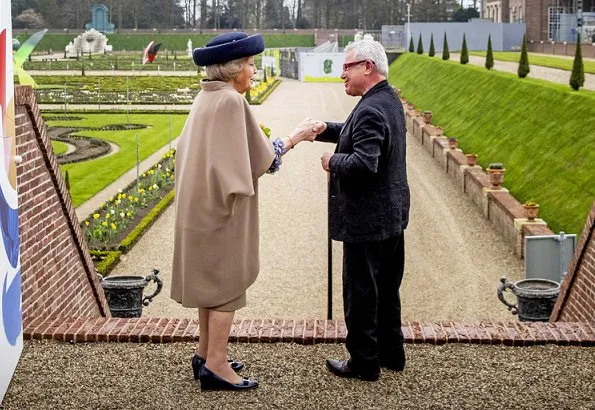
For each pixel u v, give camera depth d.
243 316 15.30
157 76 81.06
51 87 68.25
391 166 6.75
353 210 6.68
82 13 142.50
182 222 6.49
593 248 10.22
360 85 6.79
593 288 10.04
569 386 6.91
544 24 88.88
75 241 11.03
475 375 7.15
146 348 7.76
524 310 12.47
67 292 10.41
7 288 6.95
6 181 7.19
